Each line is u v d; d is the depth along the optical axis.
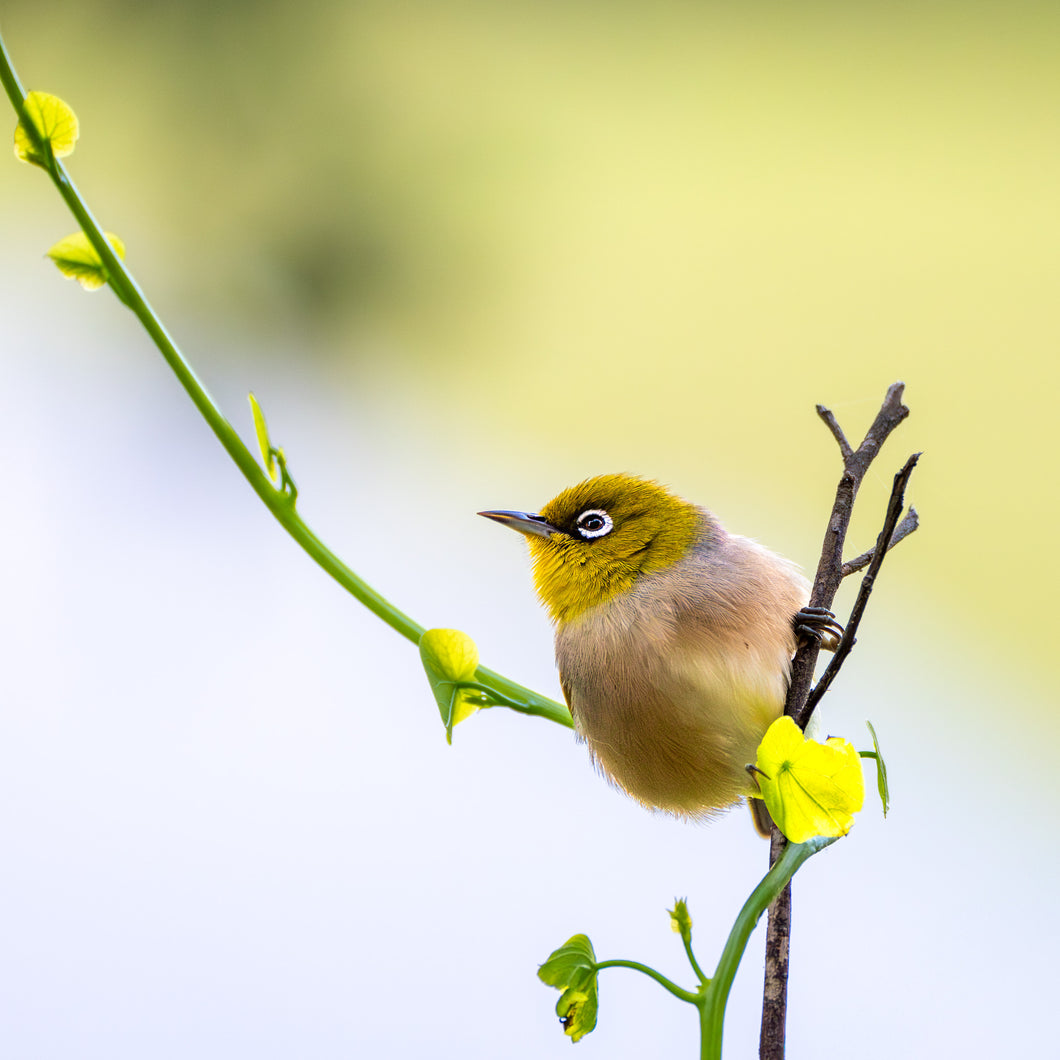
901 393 2.72
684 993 2.70
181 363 2.72
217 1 4.08
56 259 2.72
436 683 2.72
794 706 2.73
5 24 4.02
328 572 2.72
